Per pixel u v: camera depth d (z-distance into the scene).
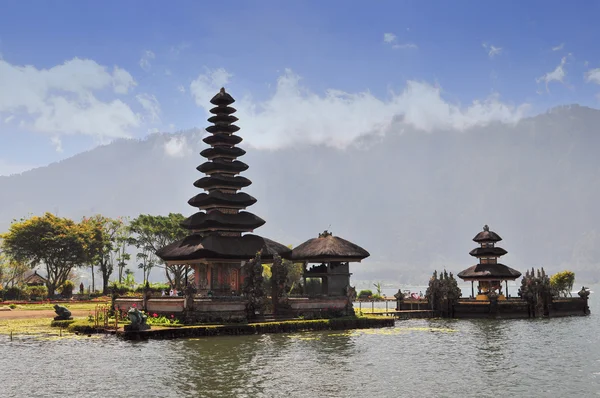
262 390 30.53
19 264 114.19
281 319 57.62
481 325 64.19
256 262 56.75
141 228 114.25
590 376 34.66
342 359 39.69
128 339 48.16
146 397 29.03
